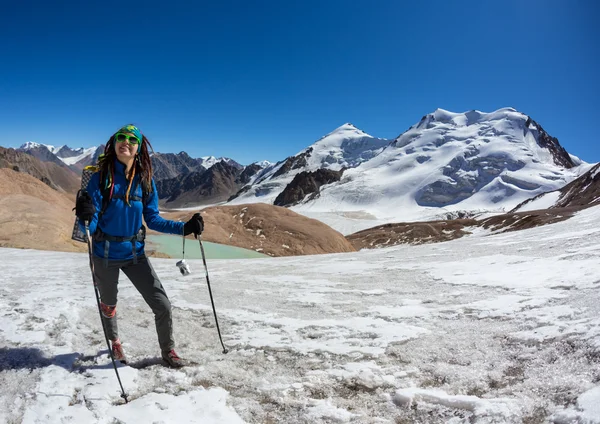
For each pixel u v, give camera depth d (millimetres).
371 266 12320
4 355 4543
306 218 39531
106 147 4008
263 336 5156
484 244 16625
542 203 142625
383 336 4781
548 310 4938
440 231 73750
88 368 4148
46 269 13172
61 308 6664
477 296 6516
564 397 2770
